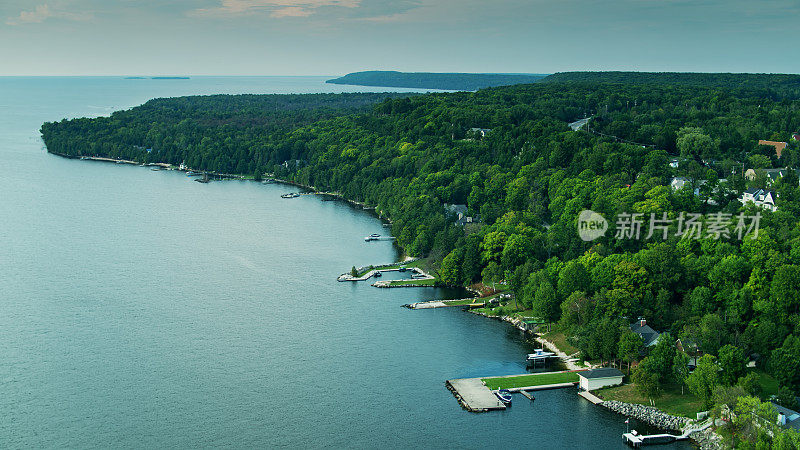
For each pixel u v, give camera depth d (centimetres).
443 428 18112
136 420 18500
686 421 17825
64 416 18638
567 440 17512
